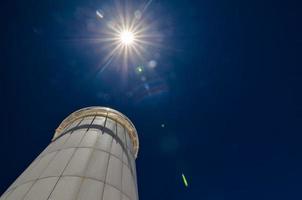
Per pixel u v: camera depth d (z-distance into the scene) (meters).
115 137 14.73
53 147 12.38
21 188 9.03
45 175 9.44
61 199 8.05
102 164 10.91
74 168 9.90
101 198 8.79
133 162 14.35
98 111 18.39
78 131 14.22
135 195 11.16
